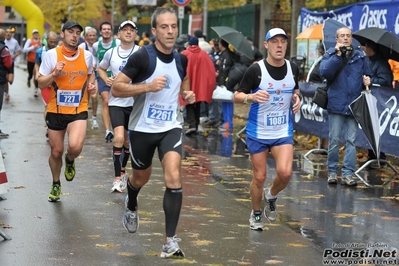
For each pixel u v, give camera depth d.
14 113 36.50
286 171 13.44
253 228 14.13
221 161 23.22
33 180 18.84
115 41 21.84
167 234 11.85
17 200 16.39
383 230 14.28
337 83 18.97
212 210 15.88
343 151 24.86
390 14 24.16
